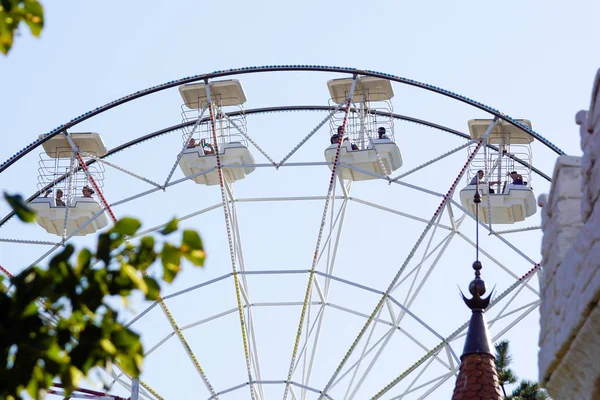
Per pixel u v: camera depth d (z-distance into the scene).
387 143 60.44
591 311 21.53
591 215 21.67
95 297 14.89
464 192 60.62
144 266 15.34
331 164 56.31
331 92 61.19
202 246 15.38
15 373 14.49
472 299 36.62
